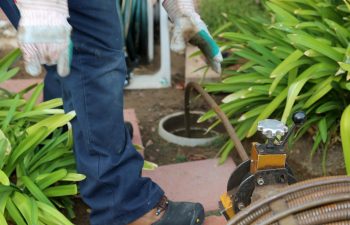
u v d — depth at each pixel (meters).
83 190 1.94
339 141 2.60
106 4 1.68
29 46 1.37
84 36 1.71
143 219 1.94
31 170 2.20
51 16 1.38
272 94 2.59
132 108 3.21
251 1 3.95
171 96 3.36
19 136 2.24
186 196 2.34
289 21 2.69
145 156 2.74
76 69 1.74
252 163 1.64
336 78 2.43
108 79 1.76
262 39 2.81
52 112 2.35
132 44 3.52
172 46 1.79
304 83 2.41
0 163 2.03
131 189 1.88
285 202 1.35
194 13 1.79
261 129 1.58
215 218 2.18
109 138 1.81
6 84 3.25
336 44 2.62
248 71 2.87
